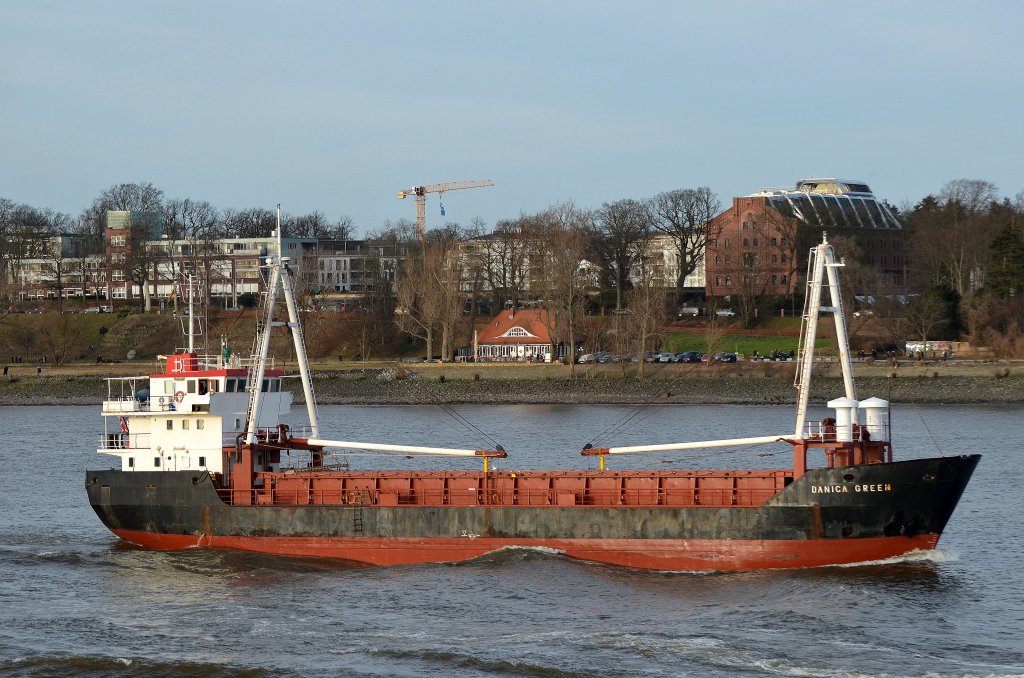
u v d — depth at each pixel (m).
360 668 118.00
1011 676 112.94
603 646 122.44
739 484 153.12
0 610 139.75
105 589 149.00
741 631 126.38
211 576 153.62
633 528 151.62
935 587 141.12
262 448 166.25
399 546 157.50
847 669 115.25
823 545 147.62
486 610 135.38
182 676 117.31
